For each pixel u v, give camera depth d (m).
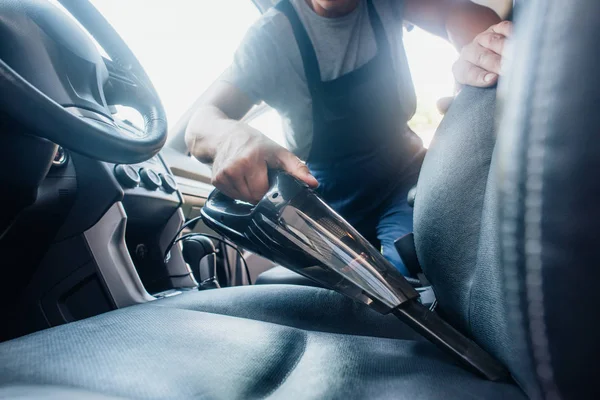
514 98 0.19
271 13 1.16
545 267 0.19
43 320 0.73
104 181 0.74
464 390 0.27
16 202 0.59
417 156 1.28
